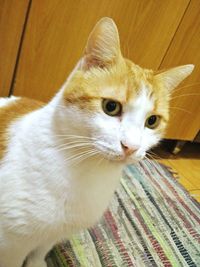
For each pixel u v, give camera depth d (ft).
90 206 0.65
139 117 0.59
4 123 0.70
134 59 1.18
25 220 0.63
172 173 1.47
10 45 1.02
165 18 1.11
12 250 0.68
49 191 0.61
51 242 0.74
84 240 0.92
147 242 1.00
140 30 1.11
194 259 1.00
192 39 1.19
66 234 0.71
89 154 0.59
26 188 0.61
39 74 1.11
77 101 0.58
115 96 0.58
